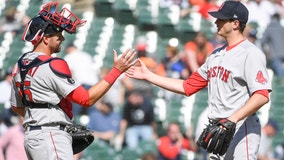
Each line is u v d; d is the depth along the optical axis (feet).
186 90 71.51
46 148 63.21
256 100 63.67
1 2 182.60
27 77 63.87
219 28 67.67
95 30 172.65
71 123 65.41
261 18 173.58
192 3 179.63
